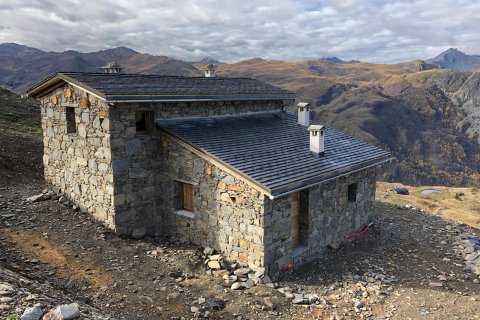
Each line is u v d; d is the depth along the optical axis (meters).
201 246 11.58
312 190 11.62
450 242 14.33
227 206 10.71
